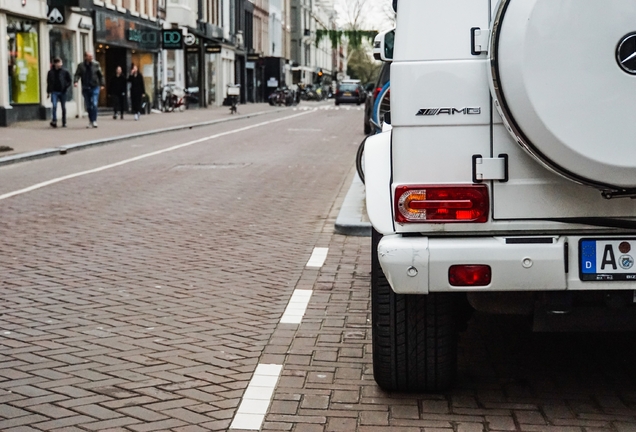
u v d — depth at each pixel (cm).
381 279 468
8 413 461
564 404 475
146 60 4469
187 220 1092
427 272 420
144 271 808
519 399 482
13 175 1598
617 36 380
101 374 524
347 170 1698
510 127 398
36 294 721
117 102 3541
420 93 422
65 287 745
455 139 422
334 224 1041
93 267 824
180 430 439
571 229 421
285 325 632
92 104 2906
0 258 864
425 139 424
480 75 418
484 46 416
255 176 1577
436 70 420
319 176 1589
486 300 450
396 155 427
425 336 468
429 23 420
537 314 446
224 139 2595
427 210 424
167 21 4872
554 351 573
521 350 575
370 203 444
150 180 1507
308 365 541
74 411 464
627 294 432
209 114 4397
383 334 471
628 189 397
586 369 536
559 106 385
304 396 486
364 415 458
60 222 1075
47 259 859
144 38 4297
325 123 3631
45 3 3100
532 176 420
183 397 486
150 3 4484
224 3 6625
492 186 423
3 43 2814
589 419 454
